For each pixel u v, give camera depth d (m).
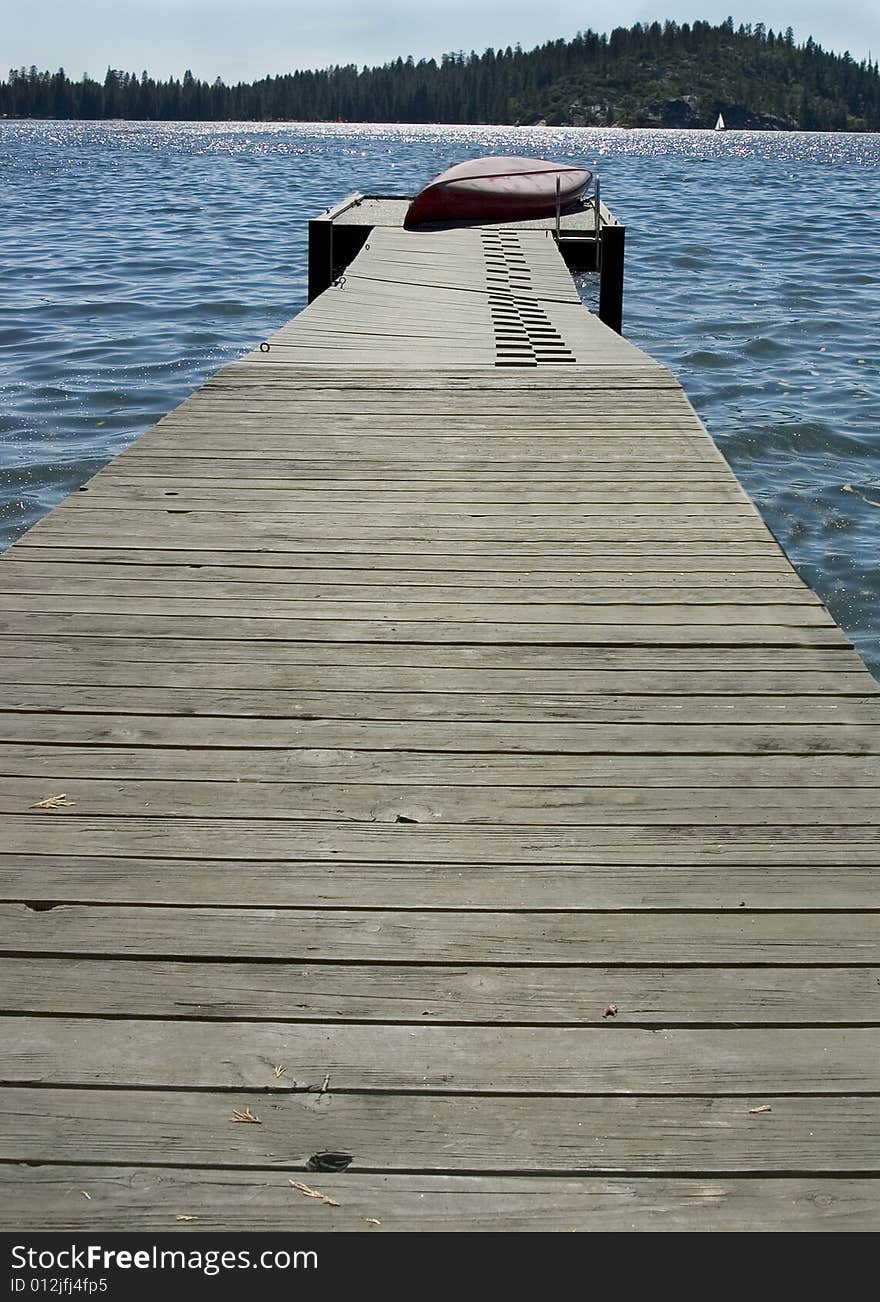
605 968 1.95
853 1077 1.73
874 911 2.08
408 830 2.30
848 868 2.19
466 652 3.03
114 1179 1.58
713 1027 1.83
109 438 7.54
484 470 4.39
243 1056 1.76
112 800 2.39
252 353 6.29
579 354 6.42
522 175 13.84
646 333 11.02
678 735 2.65
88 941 2.00
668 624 3.17
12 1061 1.75
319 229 11.01
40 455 7.16
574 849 2.25
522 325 7.27
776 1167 1.60
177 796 2.41
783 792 2.43
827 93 170.00
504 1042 1.79
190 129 140.88
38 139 88.31
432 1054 1.77
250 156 58.31
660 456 4.56
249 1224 1.53
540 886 2.14
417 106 192.75
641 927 2.04
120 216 22.25
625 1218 1.54
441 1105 1.68
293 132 132.38
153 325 11.09
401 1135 1.64
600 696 2.82
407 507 4.02
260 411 5.16
